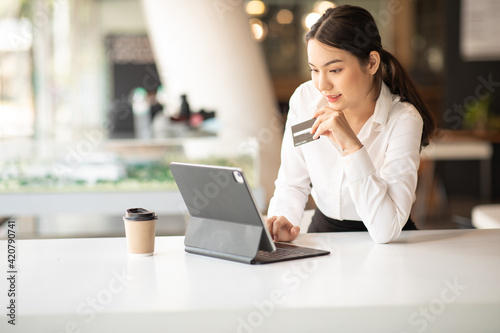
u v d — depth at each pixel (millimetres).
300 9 10898
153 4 5117
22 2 6941
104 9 11453
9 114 6395
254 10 9602
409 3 9773
